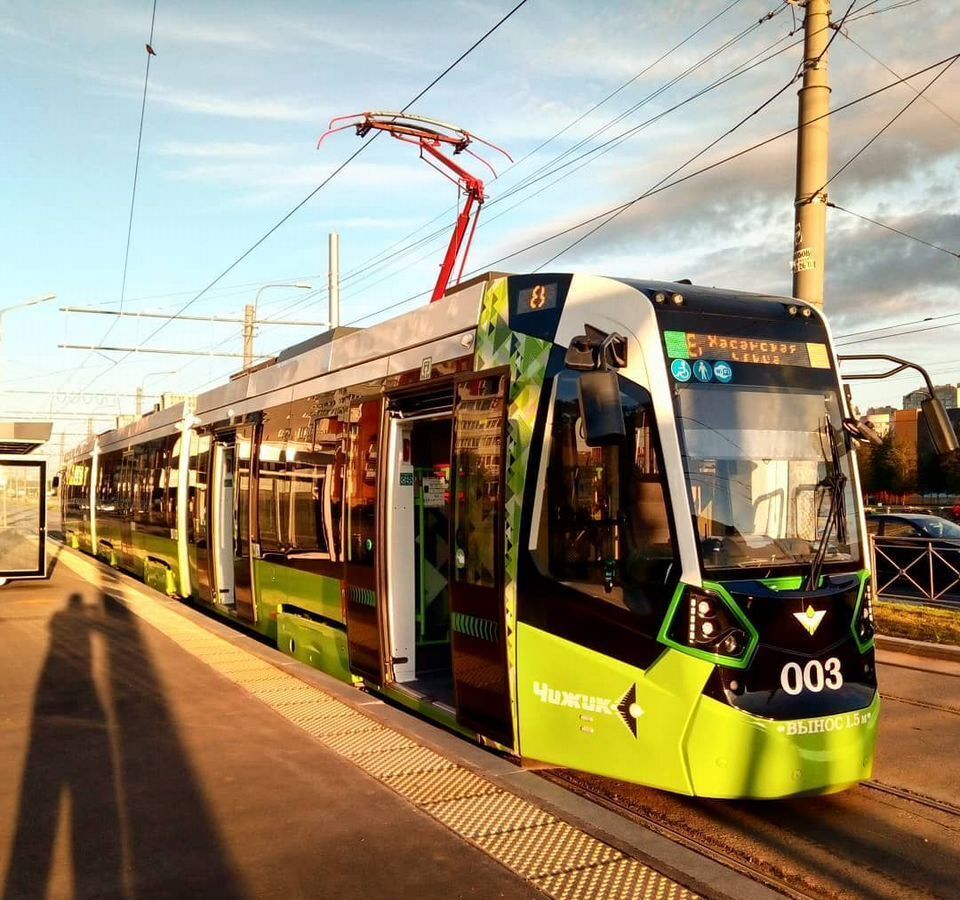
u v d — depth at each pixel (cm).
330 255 2203
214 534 1284
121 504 2114
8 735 657
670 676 527
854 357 642
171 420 1647
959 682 906
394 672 780
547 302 634
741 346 588
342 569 859
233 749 622
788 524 568
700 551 530
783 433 581
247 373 1249
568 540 587
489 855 450
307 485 956
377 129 1194
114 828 487
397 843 466
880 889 471
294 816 502
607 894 407
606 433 515
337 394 912
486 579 643
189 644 1015
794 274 1098
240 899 407
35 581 1722
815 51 1073
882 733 741
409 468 805
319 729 671
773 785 515
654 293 578
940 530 1645
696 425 554
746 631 525
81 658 933
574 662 574
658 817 573
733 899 402
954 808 582
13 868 439
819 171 1078
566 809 514
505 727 621
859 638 563
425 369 748
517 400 630
